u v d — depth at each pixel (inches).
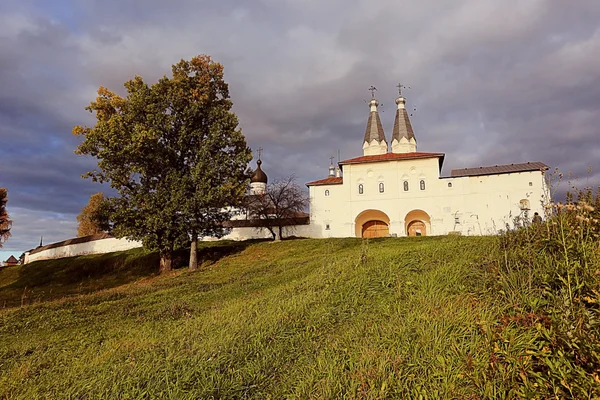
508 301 221.9
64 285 1234.0
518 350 175.3
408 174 1749.5
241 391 195.8
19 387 245.3
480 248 360.8
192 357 234.7
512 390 154.8
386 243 1139.3
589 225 236.2
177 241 1027.3
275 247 1267.2
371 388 174.1
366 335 232.7
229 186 1031.0
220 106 1125.1
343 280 365.1
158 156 1005.8
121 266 1374.3
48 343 367.2
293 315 294.4
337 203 1804.9
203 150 1035.3
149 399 193.0
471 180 1658.5
